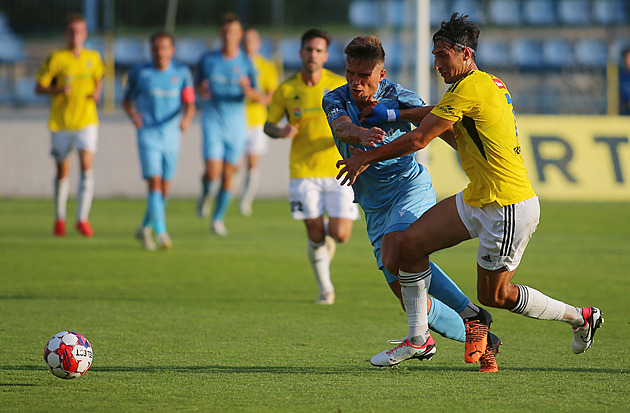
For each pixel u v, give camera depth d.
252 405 13.05
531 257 34.28
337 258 34.84
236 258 33.69
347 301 24.66
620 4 72.62
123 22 69.12
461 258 35.00
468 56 14.91
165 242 35.38
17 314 21.75
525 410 12.76
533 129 58.25
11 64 65.50
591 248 37.16
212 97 41.25
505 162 14.48
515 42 72.38
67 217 47.94
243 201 51.94
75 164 58.53
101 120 58.59
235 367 15.94
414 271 15.48
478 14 73.06
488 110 14.38
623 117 58.75
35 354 16.83
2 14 64.81
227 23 40.34
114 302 23.84
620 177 58.22
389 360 15.80
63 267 30.58
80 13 65.00
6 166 58.12
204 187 42.78
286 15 74.31
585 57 70.69
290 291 26.33
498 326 20.92
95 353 17.14
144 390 13.98
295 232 43.00
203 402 13.21
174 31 72.38
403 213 16.50
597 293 25.73
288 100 24.30
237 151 41.84
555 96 65.62
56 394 13.63
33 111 59.78
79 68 38.69
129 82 35.56
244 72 41.38
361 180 17.27
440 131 14.54
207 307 23.30
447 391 14.03
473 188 14.77
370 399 13.45
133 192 58.81
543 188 57.59
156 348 17.75
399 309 23.31
